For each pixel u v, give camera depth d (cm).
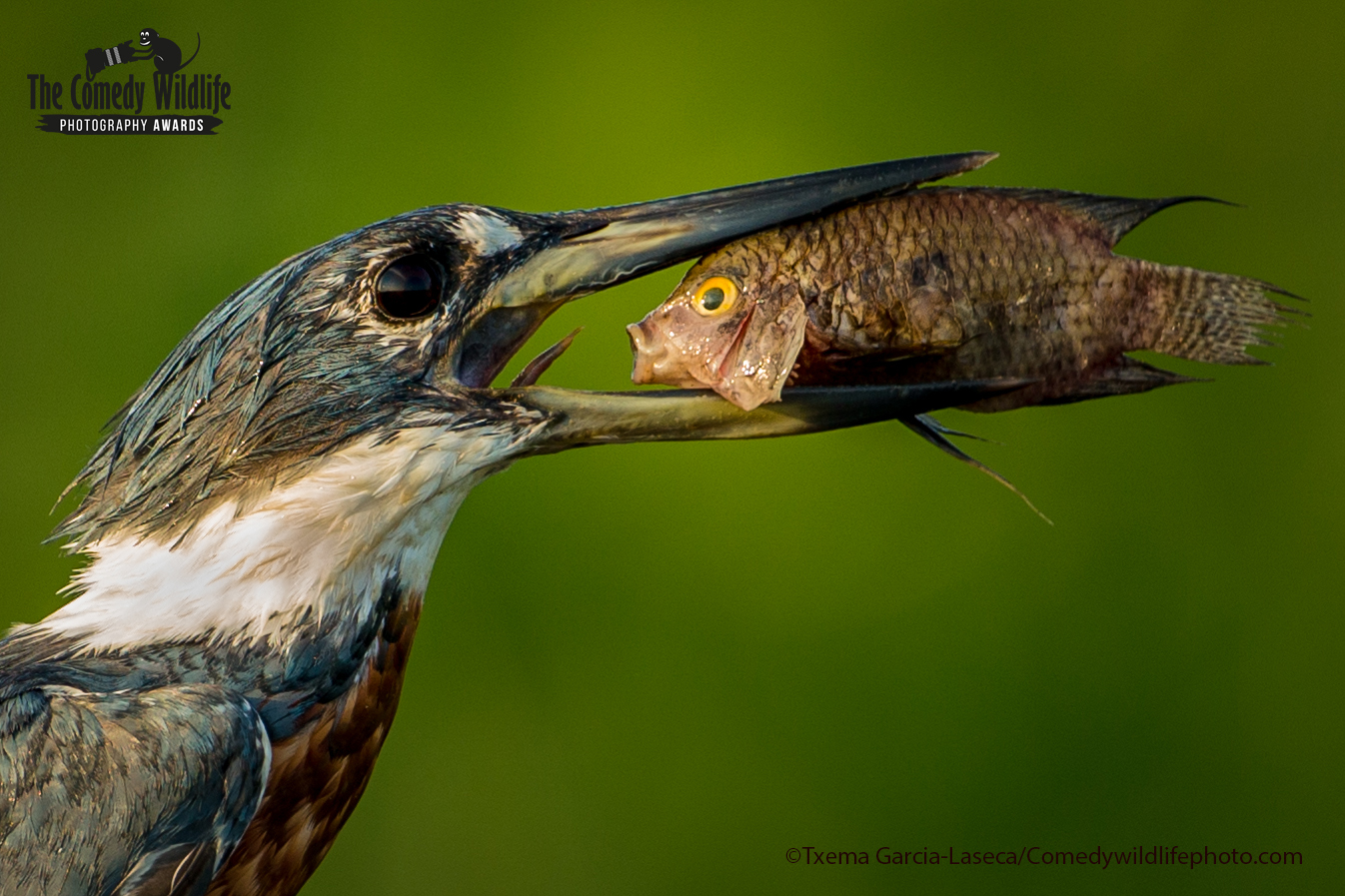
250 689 312
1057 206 312
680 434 313
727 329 312
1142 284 312
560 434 313
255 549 312
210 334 313
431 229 313
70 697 311
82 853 310
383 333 313
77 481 314
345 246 313
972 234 312
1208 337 312
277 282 313
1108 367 312
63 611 313
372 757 314
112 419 316
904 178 312
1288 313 312
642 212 314
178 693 311
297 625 312
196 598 312
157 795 310
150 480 313
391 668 314
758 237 312
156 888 310
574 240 313
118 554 313
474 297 313
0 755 311
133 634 312
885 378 312
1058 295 312
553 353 314
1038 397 312
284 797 312
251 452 312
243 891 313
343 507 312
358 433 313
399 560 313
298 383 312
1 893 310
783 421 312
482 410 313
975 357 312
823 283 312
